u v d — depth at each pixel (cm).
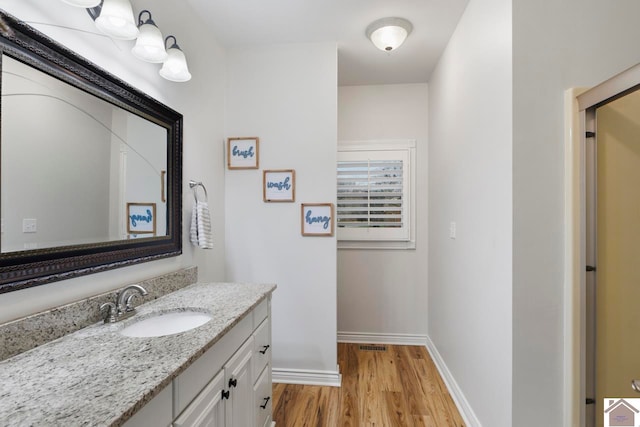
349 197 312
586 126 134
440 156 260
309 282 237
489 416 163
